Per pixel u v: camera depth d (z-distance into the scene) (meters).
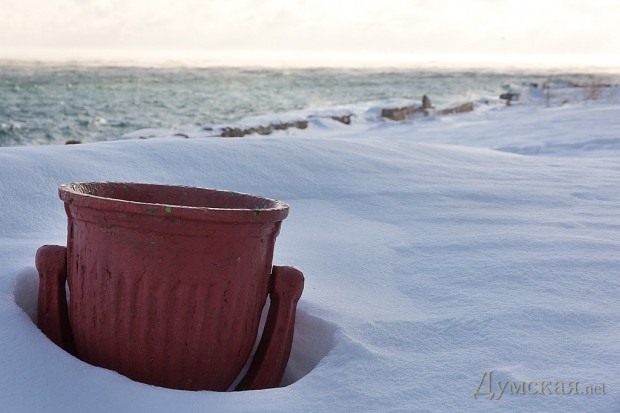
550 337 2.73
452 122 17.28
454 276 3.49
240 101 34.56
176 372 2.58
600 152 9.02
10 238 3.91
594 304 3.05
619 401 2.23
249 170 5.35
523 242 3.96
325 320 2.94
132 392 2.39
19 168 4.66
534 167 6.62
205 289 2.54
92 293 2.59
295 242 4.07
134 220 2.47
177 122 23.80
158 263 2.49
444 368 2.54
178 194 3.11
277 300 2.82
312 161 5.65
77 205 2.56
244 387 2.77
